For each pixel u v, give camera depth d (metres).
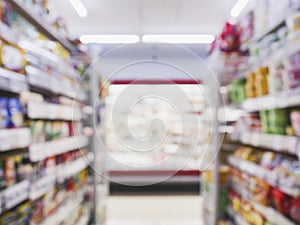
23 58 1.53
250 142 2.19
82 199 2.61
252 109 2.20
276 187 1.88
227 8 4.39
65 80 2.07
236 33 2.57
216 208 2.61
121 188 5.89
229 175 2.60
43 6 2.02
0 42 1.32
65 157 2.23
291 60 1.66
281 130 1.83
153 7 4.34
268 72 1.98
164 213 4.38
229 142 2.57
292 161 1.75
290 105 1.78
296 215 1.66
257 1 2.18
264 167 1.97
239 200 2.37
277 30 2.08
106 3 4.19
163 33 5.53
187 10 4.49
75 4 4.04
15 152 1.66
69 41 2.55
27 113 1.67
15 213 1.53
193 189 6.02
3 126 1.37
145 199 5.48
